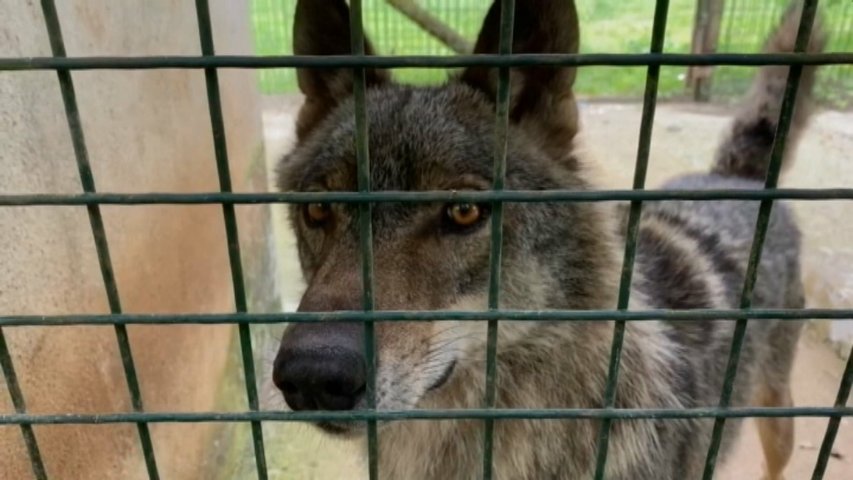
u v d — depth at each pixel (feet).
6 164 1.09
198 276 2.10
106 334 1.45
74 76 1.35
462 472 1.49
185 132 2.08
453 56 0.70
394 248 1.25
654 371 1.46
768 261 2.09
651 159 4.59
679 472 1.58
